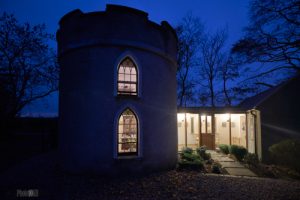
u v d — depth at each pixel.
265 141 12.50
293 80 13.02
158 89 9.52
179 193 6.41
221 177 8.35
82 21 8.74
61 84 9.75
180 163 9.77
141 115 8.74
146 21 9.15
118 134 8.67
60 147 9.47
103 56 8.52
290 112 12.75
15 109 20.88
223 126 17.36
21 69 20.94
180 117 17.20
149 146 8.88
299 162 10.05
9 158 13.46
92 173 8.17
